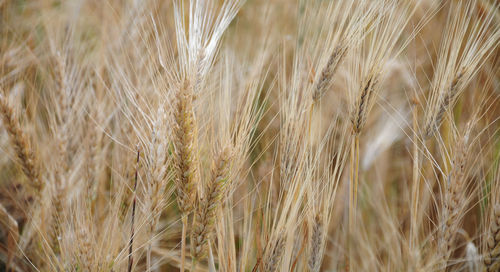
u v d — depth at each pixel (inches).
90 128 32.8
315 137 31.2
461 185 28.4
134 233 29.0
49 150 33.1
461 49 33.2
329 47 30.1
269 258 28.6
